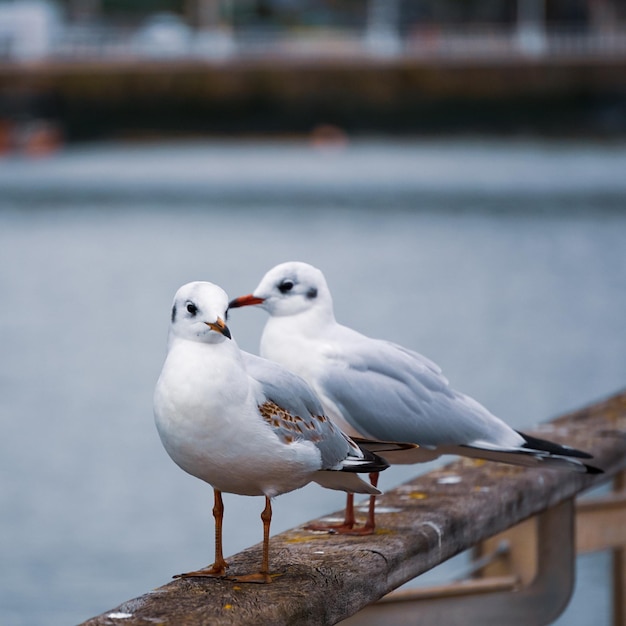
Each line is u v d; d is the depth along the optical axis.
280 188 52.50
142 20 95.81
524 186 51.69
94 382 20.09
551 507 4.81
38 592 10.67
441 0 95.75
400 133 71.62
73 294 29.84
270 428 3.61
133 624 3.29
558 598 4.89
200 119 71.81
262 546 3.97
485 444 4.91
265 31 101.44
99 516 12.74
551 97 65.12
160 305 28.44
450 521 4.27
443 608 4.61
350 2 106.50
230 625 3.30
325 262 34.22
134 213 45.62
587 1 89.06
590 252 35.97
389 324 25.25
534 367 21.14
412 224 42.06
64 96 67.12
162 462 15.00
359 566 3.81
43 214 45.28
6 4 71.38
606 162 61.00
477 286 30.44
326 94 63.59
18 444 15.93
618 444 5.30
